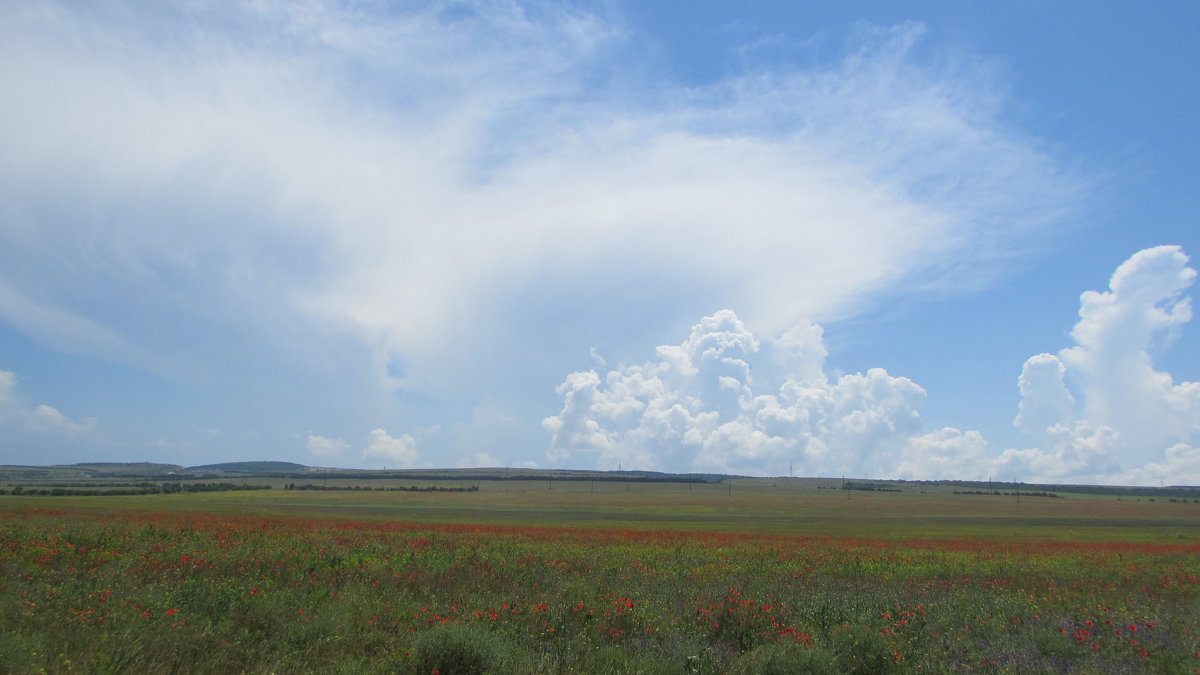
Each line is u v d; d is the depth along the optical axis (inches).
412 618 490.0
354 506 3823.8
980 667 418.9
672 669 394.9
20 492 4370.1
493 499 5344.5
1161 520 3846.0
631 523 2856.8
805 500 6373.0
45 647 351.6
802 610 573.6
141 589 539.2
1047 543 1889.8
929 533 2502.5
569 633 471.5
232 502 3863.2
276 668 354.0
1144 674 414.6
